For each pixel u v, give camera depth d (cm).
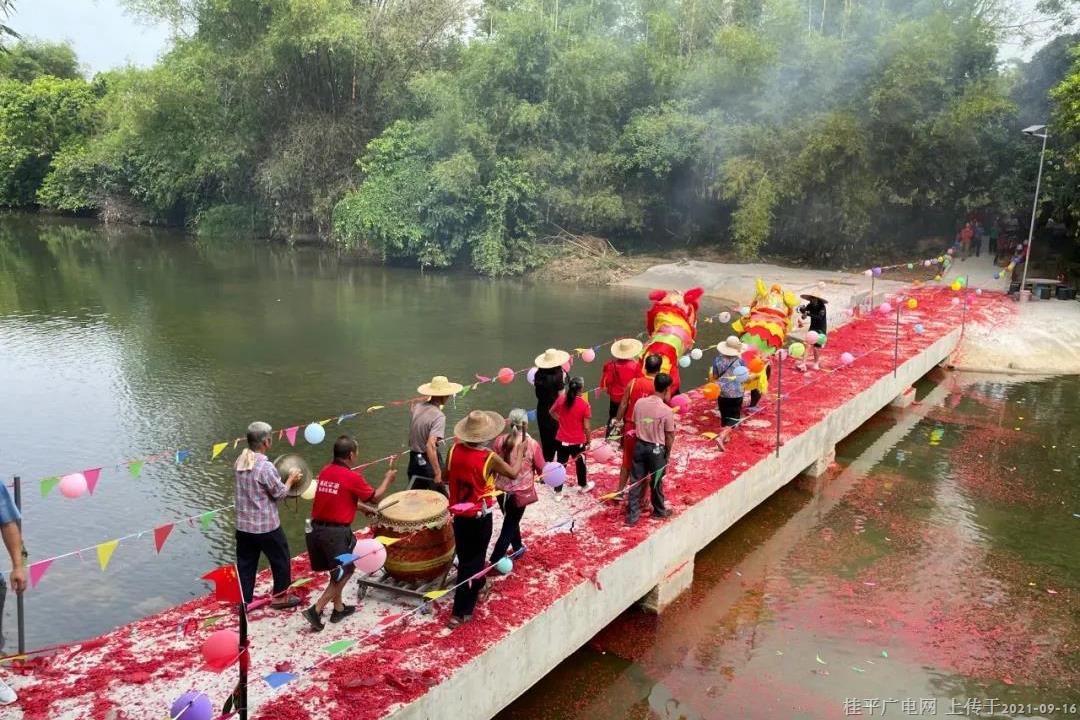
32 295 2642
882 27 2772
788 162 2898
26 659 591
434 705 556
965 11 2773
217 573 500
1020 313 2128
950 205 3194
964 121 2594
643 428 820
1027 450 1360
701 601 874
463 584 628
